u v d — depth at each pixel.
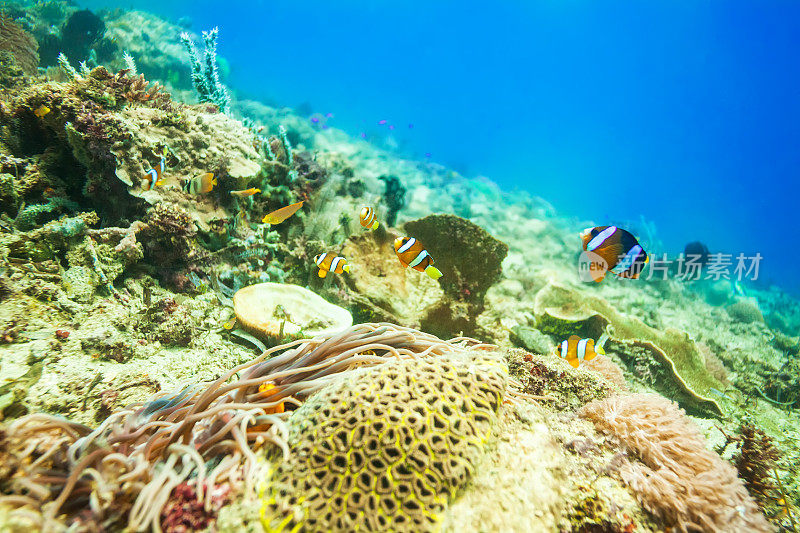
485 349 0.56
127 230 0.65
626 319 0.97
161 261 0.69
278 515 0.28
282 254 0.88
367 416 0.31
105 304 0.59
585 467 0.43
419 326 0.76
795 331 1.76
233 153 0.82
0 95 0.83
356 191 1.27
